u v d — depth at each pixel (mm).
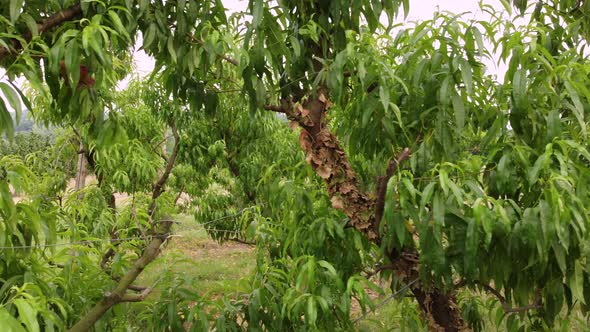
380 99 1640
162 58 1718
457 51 1570
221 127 5020
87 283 1850
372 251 2330
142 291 1790
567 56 1736
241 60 1598
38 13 1473
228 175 5387
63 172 4234
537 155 1548
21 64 1232
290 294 1676
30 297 1157
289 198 1993
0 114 1173
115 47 1579
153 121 4809
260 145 5023
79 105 1569
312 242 1938
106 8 1384
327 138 1803
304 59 1877
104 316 1776
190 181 5297
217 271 6840
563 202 1355
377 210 1709
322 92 1823
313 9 1854
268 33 1693
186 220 8625
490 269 1630
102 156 3410
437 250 1470
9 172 1399
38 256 1894
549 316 1758
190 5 1627
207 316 1851
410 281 1822
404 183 1488
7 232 1435
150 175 4066
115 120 1631
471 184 1451
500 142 1696
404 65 1735
